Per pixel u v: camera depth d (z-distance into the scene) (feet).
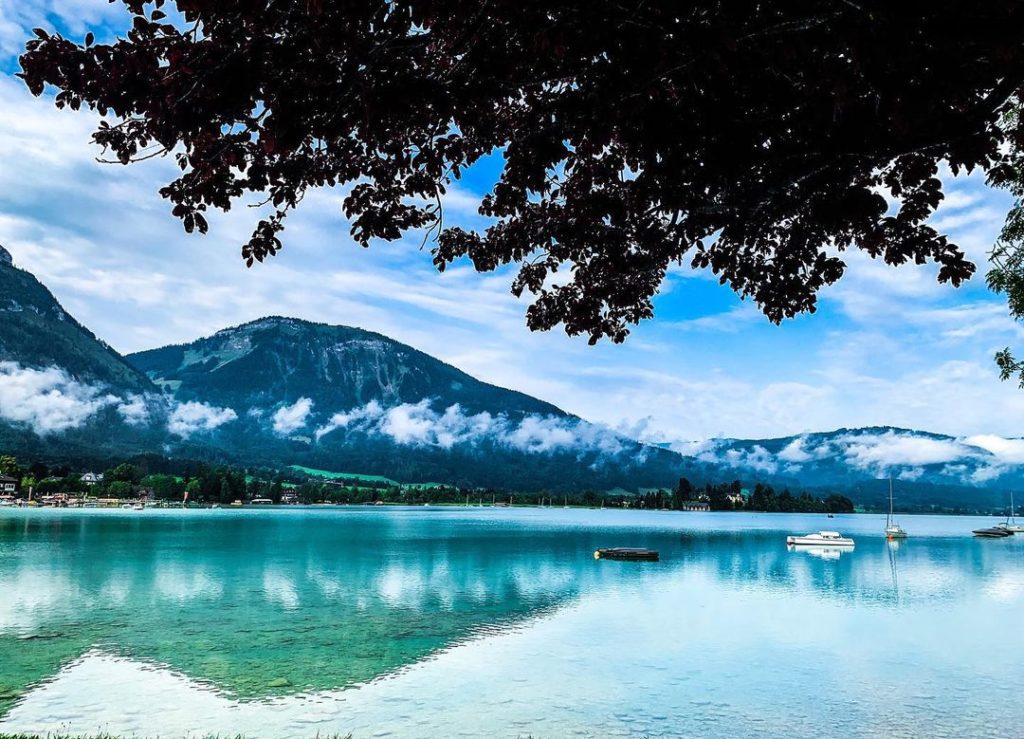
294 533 322.34
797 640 89.71
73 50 19.15
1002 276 40.63
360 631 92.38
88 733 53.16
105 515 508.53
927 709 61.67
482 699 63.05
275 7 18.28
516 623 99.19
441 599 121.29
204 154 22.75
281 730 54.65
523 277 35.68
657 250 30.81
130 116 21.16
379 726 55.93
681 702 62.90
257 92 19.85
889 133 20.83
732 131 20.90
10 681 67.41
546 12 17.83
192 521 432.66
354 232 29.19
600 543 282.15
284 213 26.81
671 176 22.38
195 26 19.72
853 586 150.00
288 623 97.25
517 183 22.93
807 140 21.91
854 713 60.44
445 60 20.90
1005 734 55.72
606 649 83.10
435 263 33.01
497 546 257.75
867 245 29.63
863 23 16.15
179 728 54.80
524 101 26.61
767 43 17.99
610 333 35.78
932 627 101.04
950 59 16.70
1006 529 492.13
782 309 32.58
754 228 28.04
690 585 145.59
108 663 74.33
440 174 26.48
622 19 17.21
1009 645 88.48
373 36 19.33
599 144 21.06
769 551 256.11
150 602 113.91
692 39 16.90
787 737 54.85
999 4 15.34
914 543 352.08
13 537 261.85
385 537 304.71
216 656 77.82
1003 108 23.58
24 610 105.70
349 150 25.55
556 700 63.16
